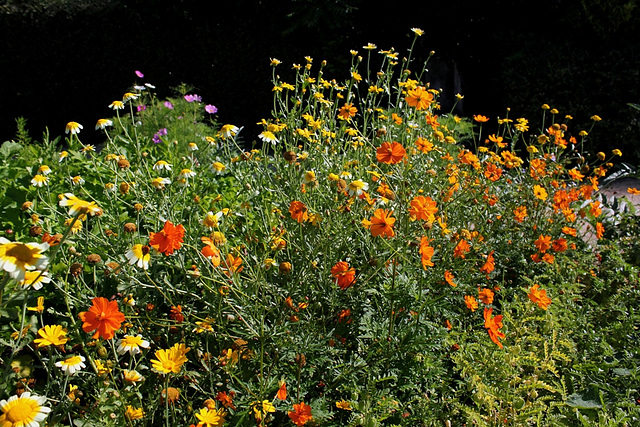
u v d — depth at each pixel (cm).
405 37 874
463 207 297
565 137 709
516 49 775
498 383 201
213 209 247
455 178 291
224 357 183
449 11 838
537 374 209
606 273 315
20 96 804
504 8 816
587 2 718
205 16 844
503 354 202
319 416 168
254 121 865
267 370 183
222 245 190
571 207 350
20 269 115
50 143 352
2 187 277
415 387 188
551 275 285
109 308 139
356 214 221
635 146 680
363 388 184
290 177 244
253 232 226
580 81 696
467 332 227
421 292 205
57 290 207
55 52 801
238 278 186
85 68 820
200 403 183
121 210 264
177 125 478
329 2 786
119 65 830
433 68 942
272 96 850
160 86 852
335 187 231
